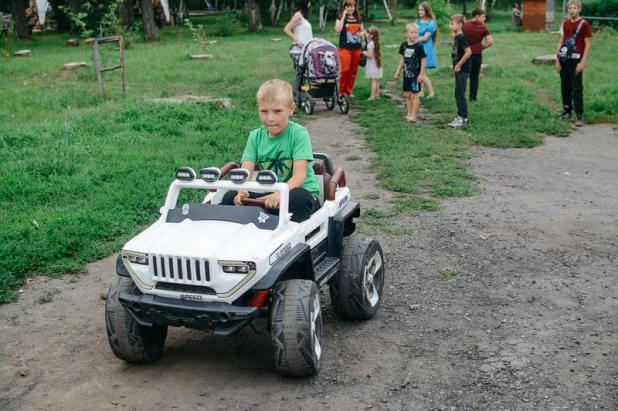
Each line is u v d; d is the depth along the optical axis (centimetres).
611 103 1655
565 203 983
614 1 3559
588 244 824
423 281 716
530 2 4031
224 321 488
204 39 3438
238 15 5391
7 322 647
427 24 1738
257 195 580
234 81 2072
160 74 2209
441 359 557
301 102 1653
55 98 1739
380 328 614
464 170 1142
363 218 908
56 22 4969
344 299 607
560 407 487
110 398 513
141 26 4478
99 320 647
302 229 545
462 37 1412
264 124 574
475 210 944
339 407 491
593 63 2359
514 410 484
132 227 864
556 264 762
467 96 1781
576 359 554
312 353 509
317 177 620
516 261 770
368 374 536
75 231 825
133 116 1459
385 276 729
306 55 1583
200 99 1639
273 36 4141
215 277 486
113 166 1093
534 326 612
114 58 2703
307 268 543
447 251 799
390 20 5156
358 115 1595
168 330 621
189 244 500
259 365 552
